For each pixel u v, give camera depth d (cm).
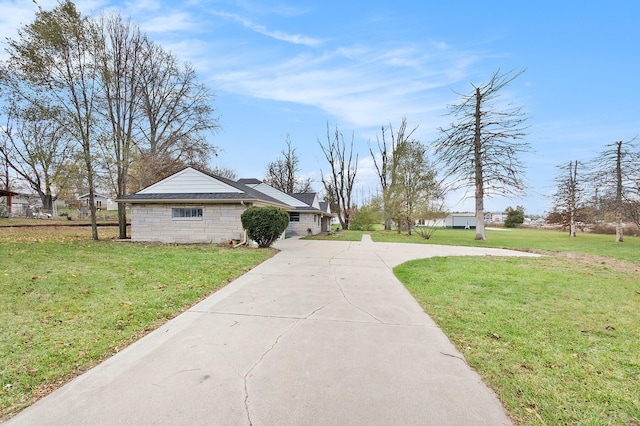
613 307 485
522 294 563
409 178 2717
